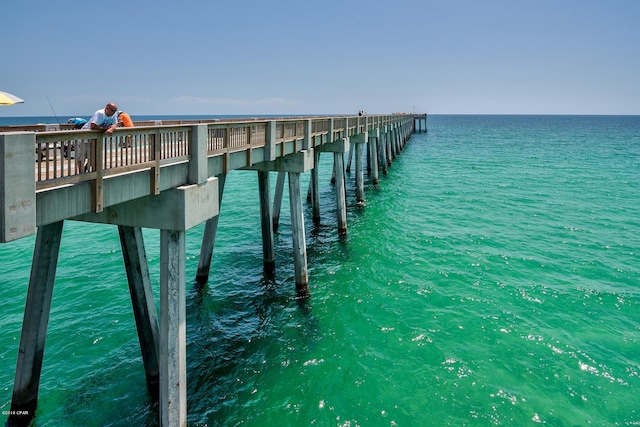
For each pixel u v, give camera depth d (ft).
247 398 27.50
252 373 30.04
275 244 58.13
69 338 34.09
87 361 31.14
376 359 31.60
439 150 207.00
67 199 15.74
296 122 38.81
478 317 37.68
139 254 24.88
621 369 30.30
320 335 34.96
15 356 31.78
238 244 58.59
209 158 24.62
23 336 24.23
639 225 68.64
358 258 52.90
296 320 37.47
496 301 40.75
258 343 33.86
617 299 41.19
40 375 27.07
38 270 23.22
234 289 43.65
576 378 29.30
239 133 28.40
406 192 97.55
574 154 185.68
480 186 105.50
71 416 25.80
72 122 32.37
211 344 33.68
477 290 43.24
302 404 26.91
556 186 105.29
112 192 17.49
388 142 137.39
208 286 44.24
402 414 26.00
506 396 27.48
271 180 126.31
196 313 38.65
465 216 74.84
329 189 102.73
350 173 122.72
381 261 51.85
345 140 59.06
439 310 39.09
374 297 41.83
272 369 30.53
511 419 25.54
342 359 31.63
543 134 352.49
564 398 27.35
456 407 26.55
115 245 58.65
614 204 84.33
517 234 63.36
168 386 20.98
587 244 58.54
